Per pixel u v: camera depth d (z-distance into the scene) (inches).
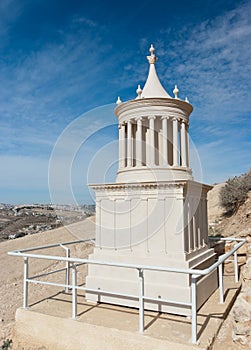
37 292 573.0
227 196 893.8
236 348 232.8
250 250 464.8
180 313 306.8
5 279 666.2
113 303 343.3
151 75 459.2
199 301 324.8
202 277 349.7
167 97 398.9
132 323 286.8
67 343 287.3
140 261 339.0
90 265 366.0
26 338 310.7
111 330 271.7
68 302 356.2
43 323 305.0
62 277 637.3
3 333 405.4
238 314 239.5
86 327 282.4
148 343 252.8
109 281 349.1
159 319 297.6
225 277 463.2
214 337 255.8
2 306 523.2
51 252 830.5
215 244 541.3
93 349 273.6
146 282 331.6
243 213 766.5
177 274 318.3
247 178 870.4
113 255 354.9
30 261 778.8
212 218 936.3
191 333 260.2
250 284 256.4
